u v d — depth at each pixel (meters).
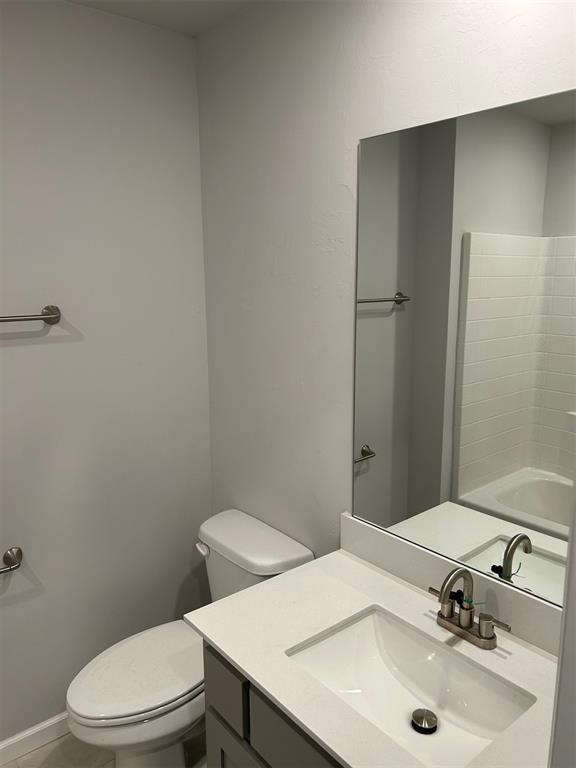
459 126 1.27
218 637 1.30
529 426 1.22
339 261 1.61
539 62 1.12
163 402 2.16
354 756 0.99
